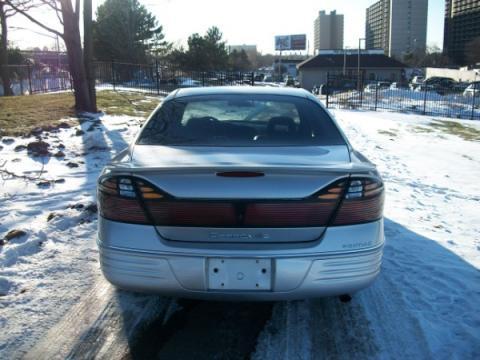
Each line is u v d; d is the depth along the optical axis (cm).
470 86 3500
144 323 337
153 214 291
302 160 310
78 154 844
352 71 7369
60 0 1261
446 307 364
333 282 293
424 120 2141
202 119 384
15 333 319
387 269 433
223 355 303
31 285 385
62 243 470
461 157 1145
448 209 657
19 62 3788
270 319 347
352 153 341
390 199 694
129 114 1396
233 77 3045
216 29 5784
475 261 458
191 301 370
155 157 319
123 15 4650
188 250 285
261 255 282
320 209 289
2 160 778
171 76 2931
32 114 1225
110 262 299
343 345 314
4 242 455
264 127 374
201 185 286
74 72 1323
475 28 10375
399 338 322
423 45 12900
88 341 314
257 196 284
